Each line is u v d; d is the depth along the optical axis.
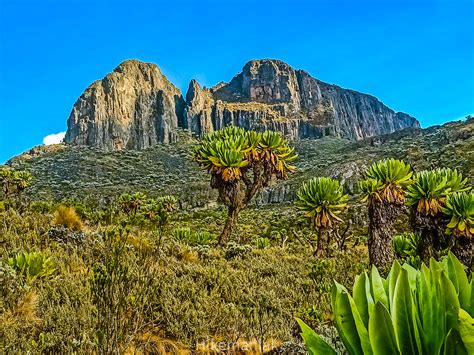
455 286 1.55
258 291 6.53
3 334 4.04
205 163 12.45
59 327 4.32
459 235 8.68
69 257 6.87
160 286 5.61
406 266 1.62
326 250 12.05
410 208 9.82
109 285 3.16
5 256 6.32
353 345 1.49
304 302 6.10
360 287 1.60
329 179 12.61
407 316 1.39
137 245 6.31
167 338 4.80
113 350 3.07
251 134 12.81
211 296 6.16
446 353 1.30
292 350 4.28
